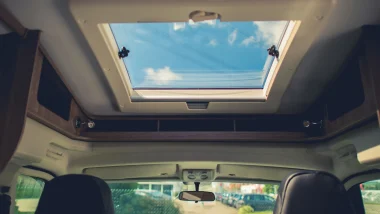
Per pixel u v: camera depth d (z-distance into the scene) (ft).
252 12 5.47
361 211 9.50
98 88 8.77
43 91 7.53
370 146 7.09
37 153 7.80
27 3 5.64
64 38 6.68
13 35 6.45
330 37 6.50
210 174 10.73
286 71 7.49
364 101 6.73
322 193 4.91
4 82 6.28
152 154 10.30
